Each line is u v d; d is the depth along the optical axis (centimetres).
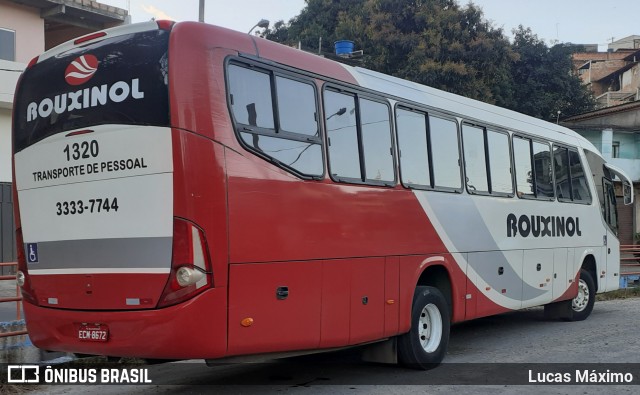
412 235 727
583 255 1148
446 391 654
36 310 577
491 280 876
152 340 496
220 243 500
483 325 1131
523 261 955
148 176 506
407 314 710
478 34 2714
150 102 509
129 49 530
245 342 516
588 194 1187
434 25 2691
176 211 491
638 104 2806
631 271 2009
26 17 1741
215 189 500
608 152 2766
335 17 3056
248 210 524
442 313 774
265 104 558
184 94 500
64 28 2031
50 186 574
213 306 493
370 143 680
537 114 3155
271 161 552
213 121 507
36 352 759
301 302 569
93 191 539
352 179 646
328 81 635
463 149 844
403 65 2739
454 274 798
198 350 489
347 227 629
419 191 746
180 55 505
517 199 952
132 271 512
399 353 729
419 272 733
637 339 972
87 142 544
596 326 1112
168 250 494
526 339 980
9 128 1619
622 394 648
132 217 514
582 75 5269
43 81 592
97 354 536
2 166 1595
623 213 2800
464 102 872
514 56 2805
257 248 529
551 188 1057
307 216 582
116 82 532
